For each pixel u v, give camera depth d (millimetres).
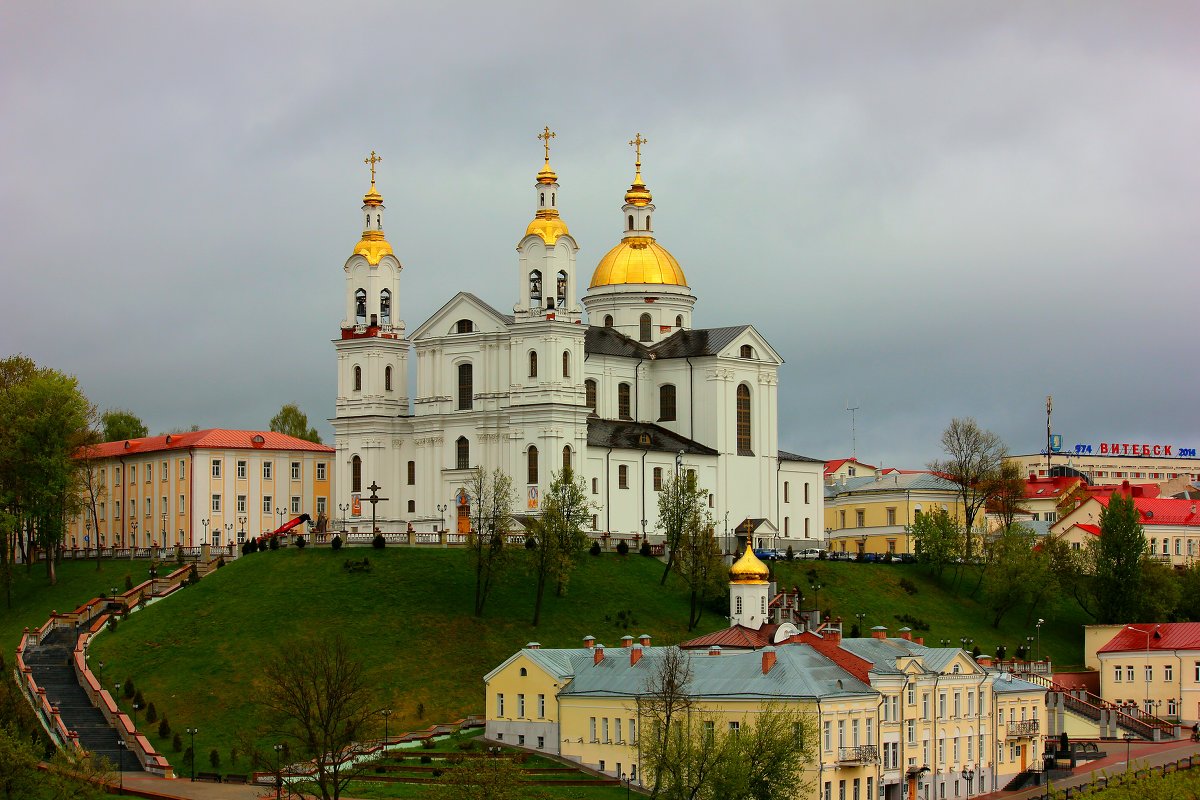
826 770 159750
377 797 156750
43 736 177750
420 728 185750
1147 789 147500
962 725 178500
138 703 185500
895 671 170750
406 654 199375
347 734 161250
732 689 163500
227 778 167375
